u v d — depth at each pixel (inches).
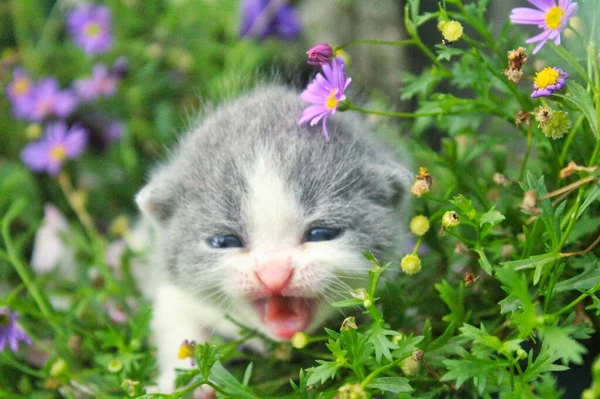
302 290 16.9
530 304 15.5
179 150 18.5
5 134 23.3
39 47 24.0
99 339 18.8
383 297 17.3
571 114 17.3
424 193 16.7
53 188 22.6
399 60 22.9
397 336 16.2
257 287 17.0
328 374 15.9
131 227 22.0
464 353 16.0
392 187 17.7
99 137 23.1
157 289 19.0
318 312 17.5
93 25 23.4
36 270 20.8
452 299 16.7
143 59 23.7
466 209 16.4
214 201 17.3
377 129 19.2
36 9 25.0
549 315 15.8
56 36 25.0
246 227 17.1
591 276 16.0
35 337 19.1
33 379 19.1
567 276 16.9
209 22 23.8
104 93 23.1
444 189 19.0
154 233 18.9
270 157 17.3
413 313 18.0
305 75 20.6
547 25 16.3
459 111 17.6
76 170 22.7
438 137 20.6
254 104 18.2
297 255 17.0
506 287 15.9
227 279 17.1
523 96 17.5
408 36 23.0
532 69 18.5
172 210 17.8
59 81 23.9
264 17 23.1
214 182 17.4
